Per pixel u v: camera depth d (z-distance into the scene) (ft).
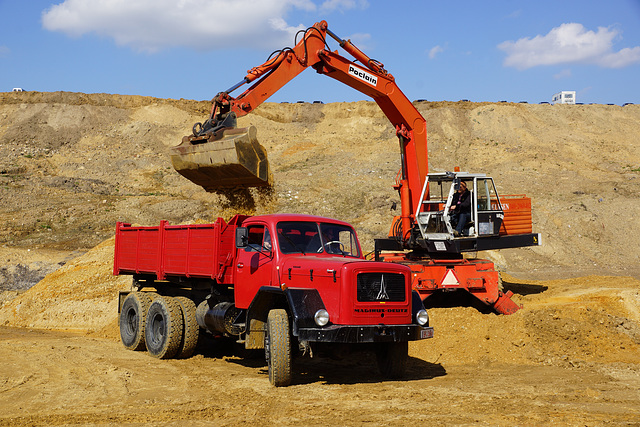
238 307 30.37
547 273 97.19
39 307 57.52
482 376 28.94
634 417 20.47
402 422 19.89
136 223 127.75
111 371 29.60
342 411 21.54
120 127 216.74
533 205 132.57
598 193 147.43
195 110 233.55
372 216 127.95
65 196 146.92
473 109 222.28
